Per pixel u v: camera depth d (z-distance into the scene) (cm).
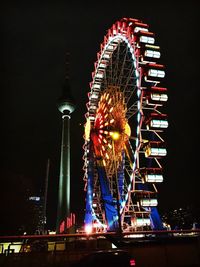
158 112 4281
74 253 2125
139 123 4197
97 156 4800
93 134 5091
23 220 6275
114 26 5525
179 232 2681
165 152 4044
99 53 6116
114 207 4188
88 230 5253
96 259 1558
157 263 2181
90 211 5325
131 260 1585
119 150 4566
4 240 2264
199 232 2827
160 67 4394
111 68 5238
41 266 2033
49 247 2695
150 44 4584
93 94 6034
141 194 4044
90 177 5331
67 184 7962
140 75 4366
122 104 4594
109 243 2359
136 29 4747
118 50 5116
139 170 4022
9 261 2019
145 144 4125
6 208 5900
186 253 2262
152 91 4247
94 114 6028
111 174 4688
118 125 4509
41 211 10175
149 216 4138
